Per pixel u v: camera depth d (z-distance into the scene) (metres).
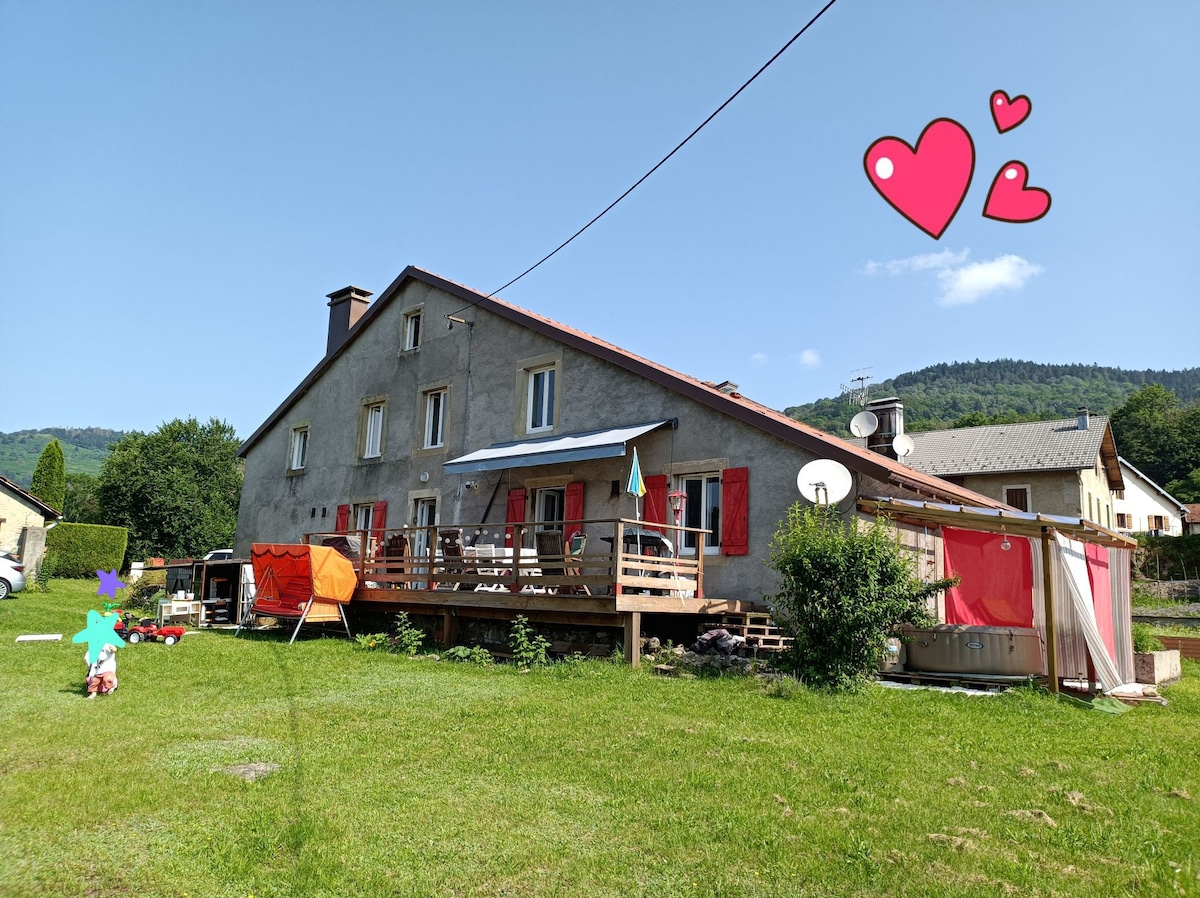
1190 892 4.42
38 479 46.19
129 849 4.77
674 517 14.46
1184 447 62.88
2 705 8.48
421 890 4.36
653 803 5.75
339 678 10.69
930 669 11.69
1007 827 5.39
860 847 4.96
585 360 16.72
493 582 13.15
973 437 33.91
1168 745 7.99
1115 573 13.08
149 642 13.95
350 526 21.78
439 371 20.14
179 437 46.56
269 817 5.32
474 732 7.70
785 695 9.63
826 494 12.00
